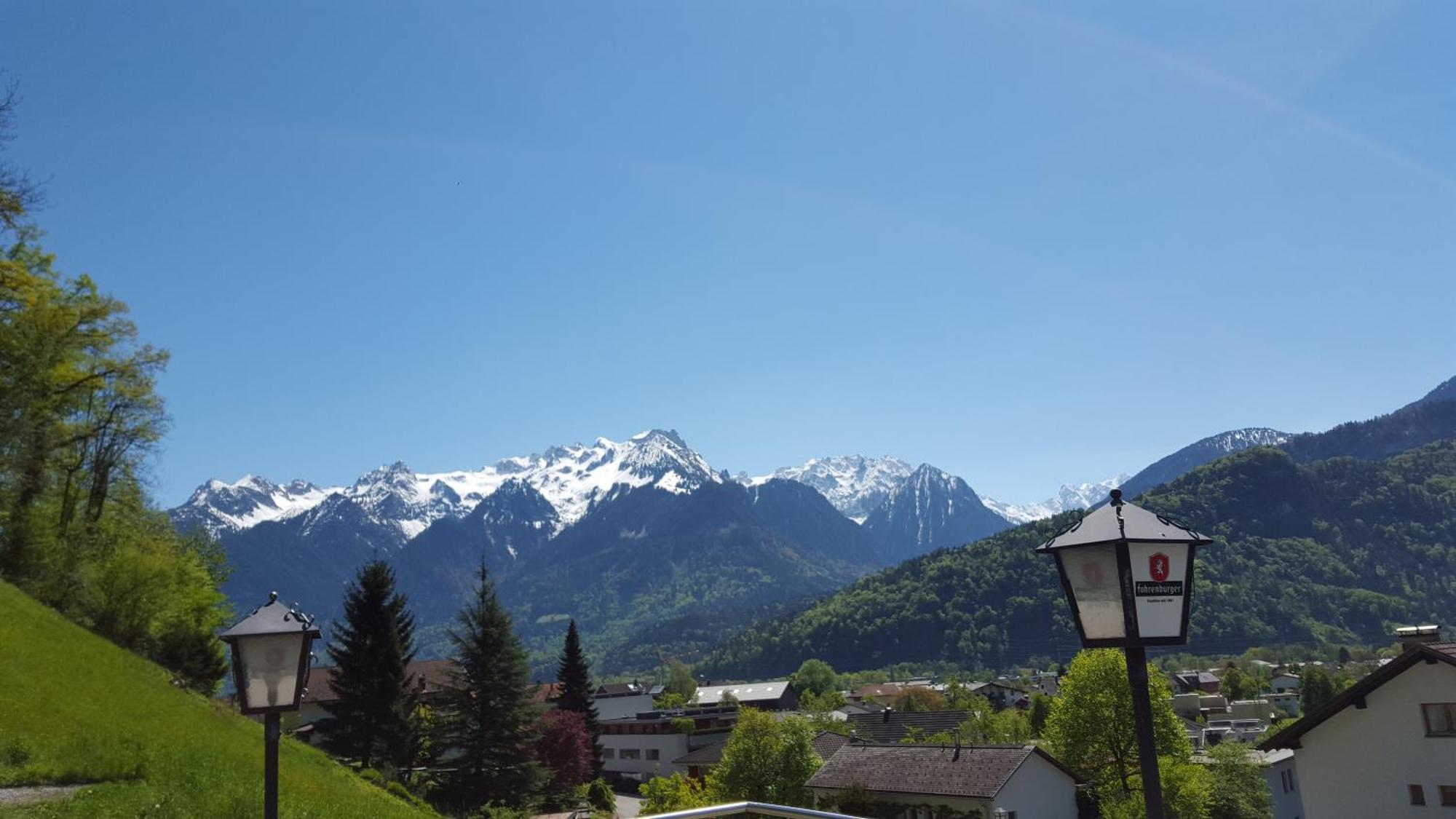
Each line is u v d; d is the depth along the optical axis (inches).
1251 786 2089.1
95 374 1801.2
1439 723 951.6
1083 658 1881.2
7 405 1585.9
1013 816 1561.3
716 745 3282.5
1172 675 5940.0
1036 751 1630.2
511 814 2027.6
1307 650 7465.6
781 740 2028.8
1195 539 206.2
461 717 2164.1
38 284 1605.6
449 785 2129.7
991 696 5251.0
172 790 633.0
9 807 533.0
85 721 802.8
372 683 2089.1
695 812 312.2
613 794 2746.1
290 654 278.5
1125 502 210.5
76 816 526.9
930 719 3105.3
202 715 1170.6
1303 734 1030.4
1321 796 1010.7
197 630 2020.2
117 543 1907.0
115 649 1328.7
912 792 1632.6
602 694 5531.5
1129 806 1610.5
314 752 1398.9
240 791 677.3
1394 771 968.3
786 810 320.2
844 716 3976.4
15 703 771.4
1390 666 971.3
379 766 2015.3
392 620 2140.7
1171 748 1798.7
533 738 2209.6
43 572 1649.9
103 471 1907.0
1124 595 200.8
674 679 7736.2
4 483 1658.5
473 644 2206.0
